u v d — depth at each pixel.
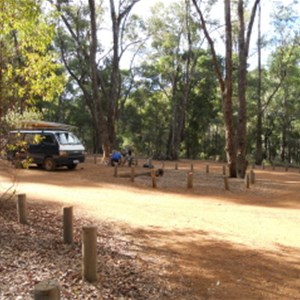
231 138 20.77
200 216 10.99
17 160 11.55
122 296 5.48
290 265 7.09
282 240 8.74
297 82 44.41
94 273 5.89
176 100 46.00
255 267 6.93
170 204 12.81
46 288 3.62
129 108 55.69
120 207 11.88
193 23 38.31
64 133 22.30
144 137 58.16
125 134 57.94
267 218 10.99
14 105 9.26
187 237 8.73
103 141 27.50
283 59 41.94
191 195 15.01
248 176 17.31
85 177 18.91
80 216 10.31
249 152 52.28
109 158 25.97
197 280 6.25
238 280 6.32
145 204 12.60
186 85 43.03
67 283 5.72
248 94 46.34
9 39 8.97
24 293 5.26
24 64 9.27
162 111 54.91
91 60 27.56
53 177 18.66
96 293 5.50
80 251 7.32
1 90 8.95
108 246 7.74
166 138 56.84
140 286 5.88
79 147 22.44
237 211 11.95
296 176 25.14
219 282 6.20
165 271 6.55
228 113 20.62
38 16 8.72
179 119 44.62
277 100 48.31
